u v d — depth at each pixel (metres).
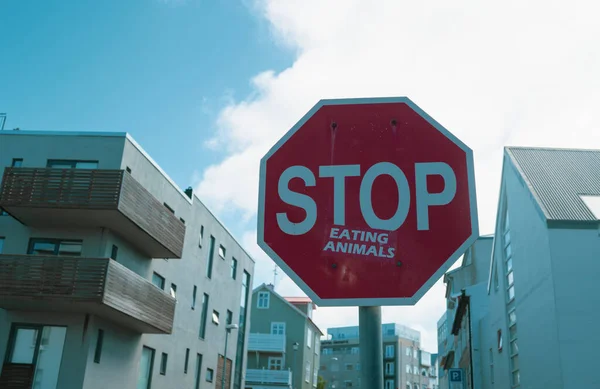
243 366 40.50
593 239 17.31
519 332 21.09
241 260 40.25
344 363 96.75
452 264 3.12
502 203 24.34
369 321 3.07
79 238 21.59
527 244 19.98
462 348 37.69
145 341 25.22
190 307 30.33
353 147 3.35
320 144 3.37
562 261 17.22
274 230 3.26
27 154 22.52
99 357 21.17
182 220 28.92
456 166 3.26
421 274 3.12
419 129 3.35
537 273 18.69
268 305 57.62
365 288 3.12
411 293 3.09
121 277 20.59
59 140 22.66
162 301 24.25
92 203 20.25
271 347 54.69
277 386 51.88
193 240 30.61
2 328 20.52
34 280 19.39
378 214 3.22
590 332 16.53
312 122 3.41
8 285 19.30
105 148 22.48
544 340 17.91
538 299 18.55
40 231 21.72
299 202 3.29
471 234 3.15
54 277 19.48
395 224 3.20
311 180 3.31
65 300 19.31
